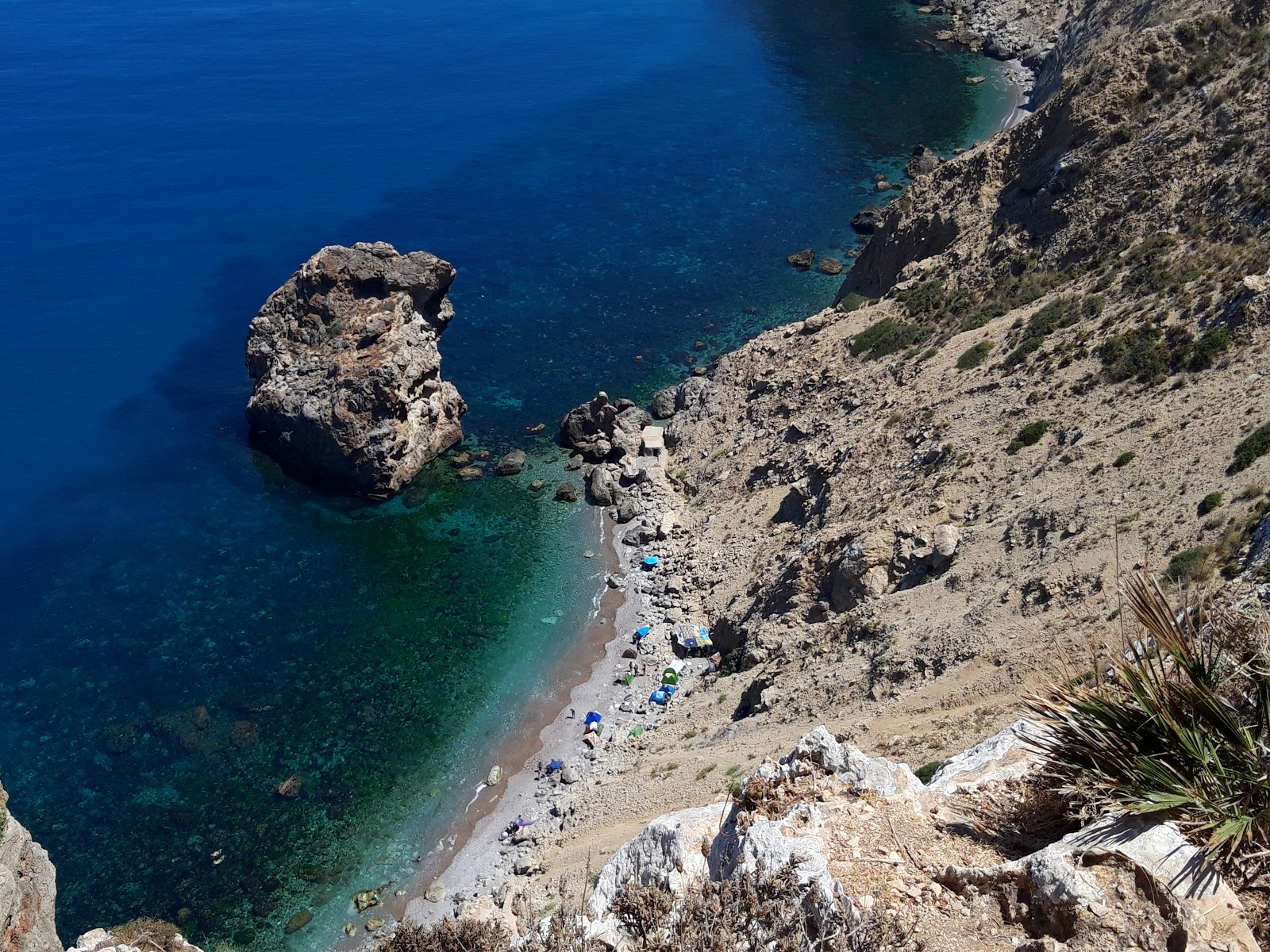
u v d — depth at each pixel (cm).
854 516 5909
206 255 11156
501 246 11419
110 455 8425
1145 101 7400
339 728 6206
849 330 7956
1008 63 15925
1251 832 1431
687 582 6888
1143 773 1522
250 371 8562
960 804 1777
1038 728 1856
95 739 6178
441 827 5581
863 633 5047
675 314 10188
